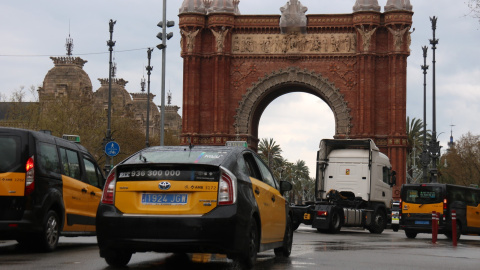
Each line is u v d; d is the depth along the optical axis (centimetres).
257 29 8350
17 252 1992
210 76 8400
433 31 6244
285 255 1945
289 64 8331
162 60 4716
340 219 4197
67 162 2189
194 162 1490
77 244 2402
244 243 1485
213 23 8300
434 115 6159
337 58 8256
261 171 1744
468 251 2508
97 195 2380
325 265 1692
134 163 1477
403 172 7956
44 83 13338
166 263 1670
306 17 8312
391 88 8025
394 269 1645
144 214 1446
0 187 1891
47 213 1991
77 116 8506
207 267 1583
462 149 10381
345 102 8181
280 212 1830
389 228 6300
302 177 18000
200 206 1444
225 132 8269
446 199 3841
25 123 8231
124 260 1570
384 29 8194
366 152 4556
